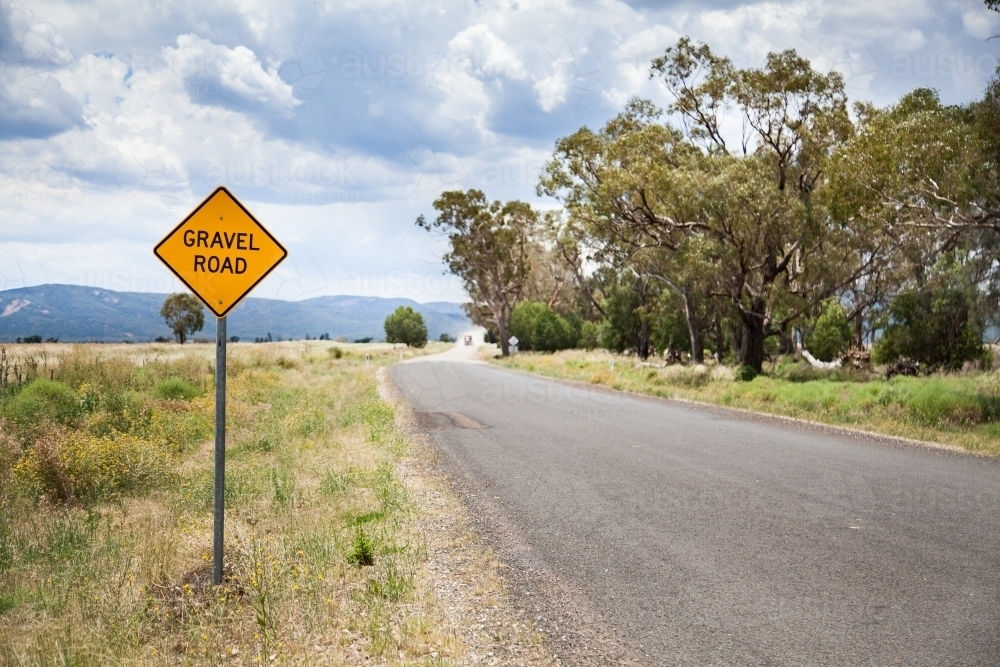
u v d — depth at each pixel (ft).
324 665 12.98
